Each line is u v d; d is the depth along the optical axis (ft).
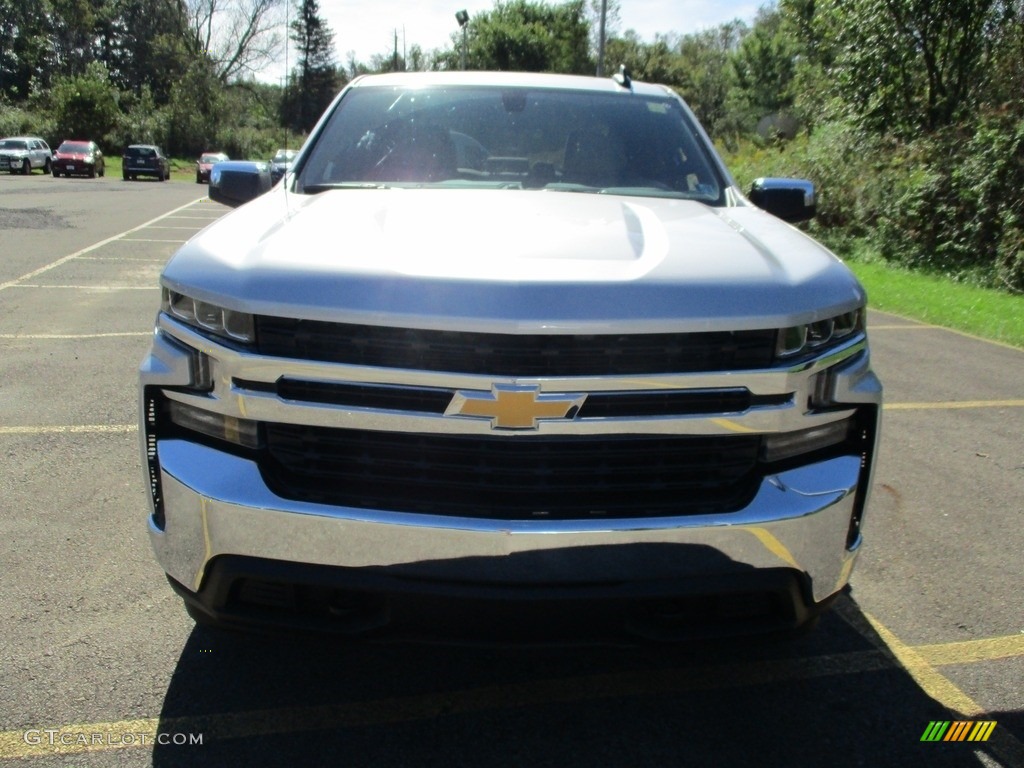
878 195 48.75
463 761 8.35
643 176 12.05
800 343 7.71
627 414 7.40
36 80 218.79
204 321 7.74
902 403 21.44
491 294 7.24
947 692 9.73
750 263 8.13
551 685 9.63
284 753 8.38
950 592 12.05
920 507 14.98
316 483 7.64
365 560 7.47
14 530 12.83
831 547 8.03
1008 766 8.53
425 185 11.54
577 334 7.20
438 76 13.87
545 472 7.45
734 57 155.74
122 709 8.94
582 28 176.96
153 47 244.63
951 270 43.65
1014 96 45.96
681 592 7.57
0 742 8.38
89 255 42.27
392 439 7.50
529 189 11.54
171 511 7.90
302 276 7.51
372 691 9.41
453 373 7.24
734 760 8.49
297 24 172.86
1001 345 28.68
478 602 7.43
